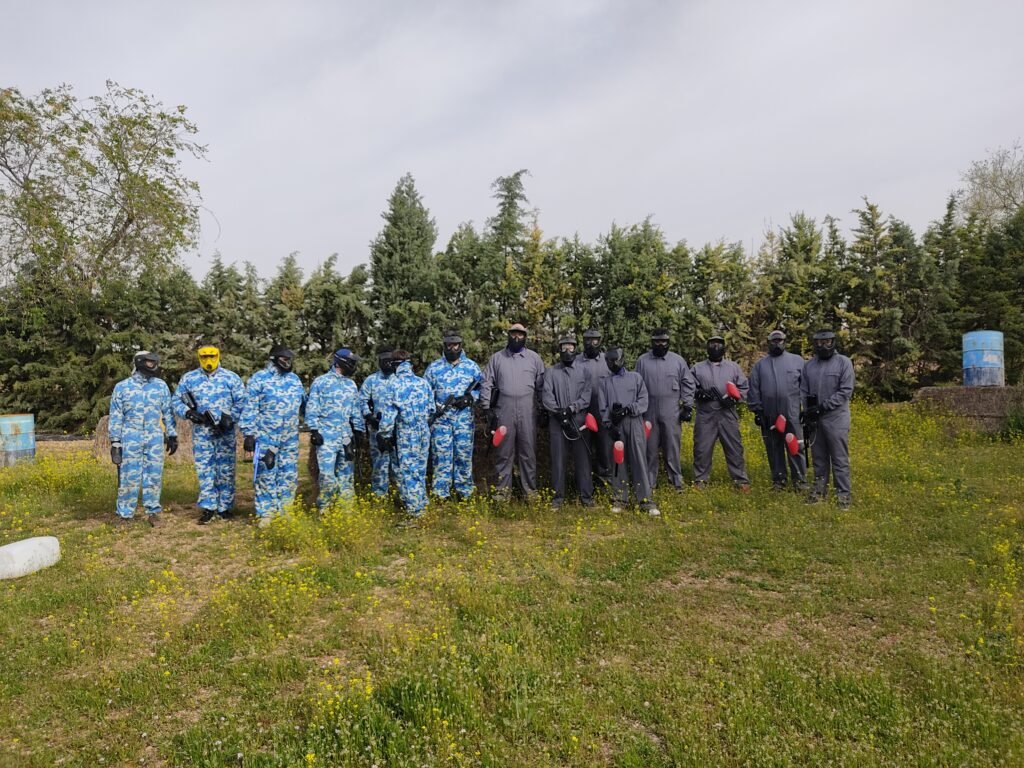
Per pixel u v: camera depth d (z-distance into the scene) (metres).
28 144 19.41
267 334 20.12
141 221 20.67
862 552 5.95
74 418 20.44
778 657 3.97
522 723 3.31
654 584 5.39
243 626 4.59
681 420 8.67
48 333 20.45
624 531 6.98
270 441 7.59
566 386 8.09
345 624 4.64
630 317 17.69
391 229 20.12
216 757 3.09
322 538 6.67
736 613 4.75
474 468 8.95
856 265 18.41
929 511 7.26
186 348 20.19
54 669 4.09
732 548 6.27
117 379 19.97
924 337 18.25
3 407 20.17
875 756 2.99
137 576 5.75
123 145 20.44
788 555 5.91
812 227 19.31
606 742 3.22
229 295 20.16
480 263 18.52
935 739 3.10
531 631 4.31
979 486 8.45
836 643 4.20
